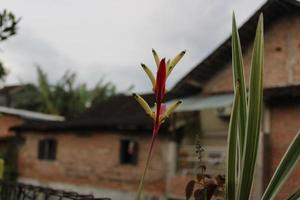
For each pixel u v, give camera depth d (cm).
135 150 1585
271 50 1291
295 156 250
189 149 1405
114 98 2317
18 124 2347
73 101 3416
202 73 1398
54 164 1931
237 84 258
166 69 227
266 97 1097
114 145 1677
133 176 1574
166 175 1446
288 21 1269
